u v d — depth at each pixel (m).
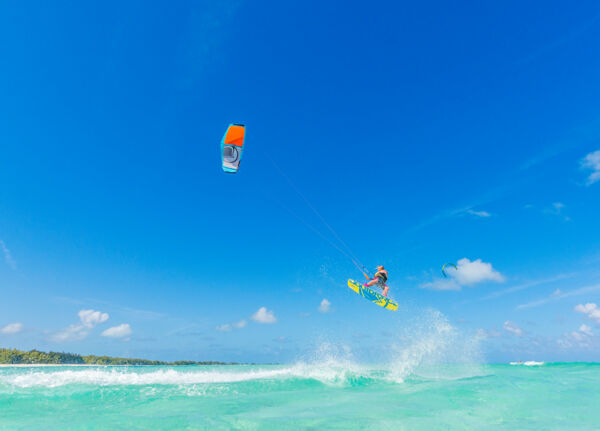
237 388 9.88
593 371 16.61
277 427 5.75
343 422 6.09
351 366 14.77
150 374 11.80
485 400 8.27
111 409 7.20
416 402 8.01
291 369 13.88
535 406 7.59
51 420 6.22
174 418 6.36
